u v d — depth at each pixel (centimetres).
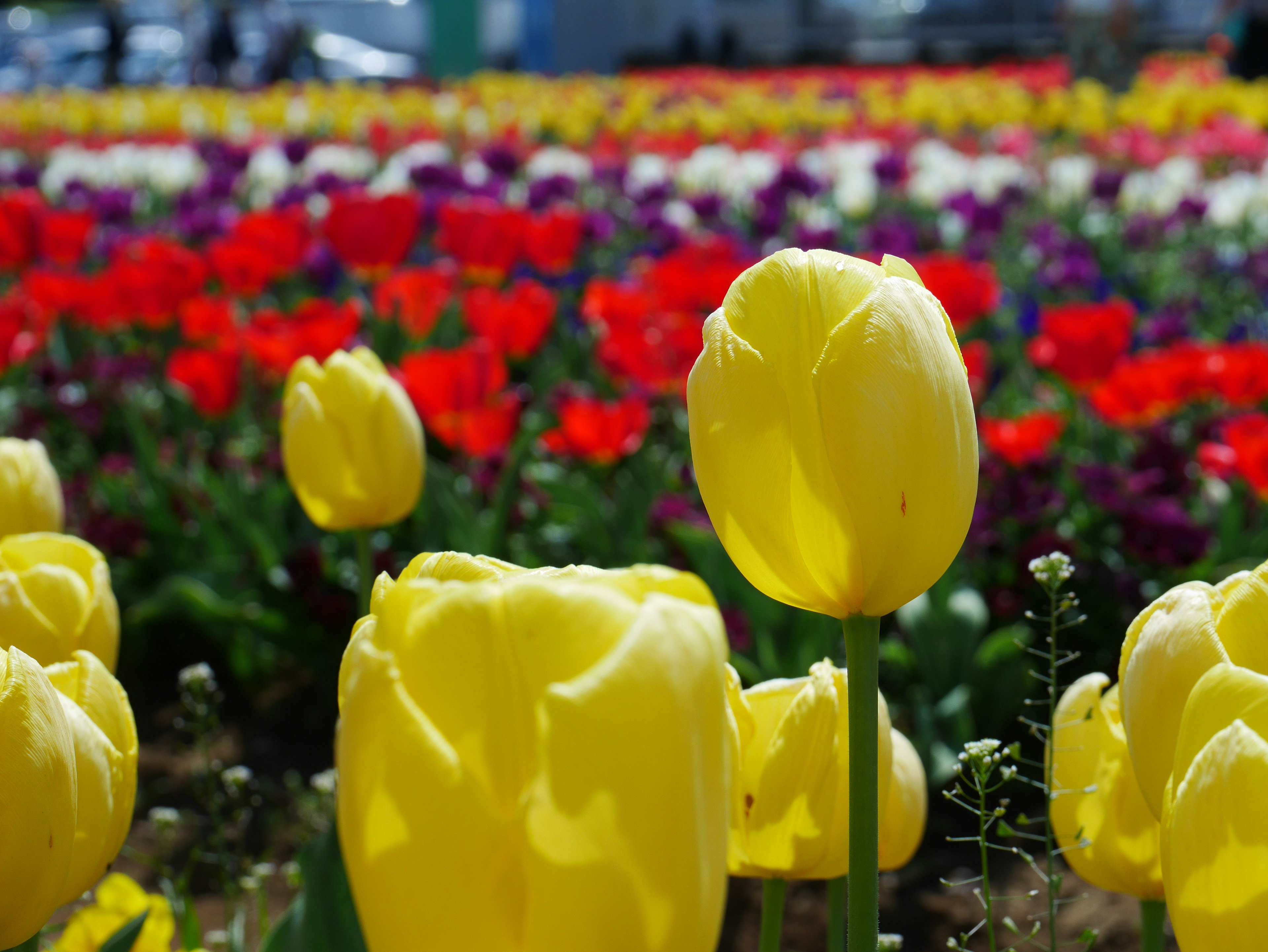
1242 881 64
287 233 512
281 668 390
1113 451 408
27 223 543
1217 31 2348
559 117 1588
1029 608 325
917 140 1338
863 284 77
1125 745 105
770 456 76
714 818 57
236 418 454
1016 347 538
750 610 314
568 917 52
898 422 74
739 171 1025
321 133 1612
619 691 52
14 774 75
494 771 55
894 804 109
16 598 105
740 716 97
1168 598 80
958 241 857
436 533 359
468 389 347
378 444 172
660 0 3088
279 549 373
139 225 895
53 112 1656
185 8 2336
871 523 75
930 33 3222
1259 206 826
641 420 358
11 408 499
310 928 124
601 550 352
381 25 2820
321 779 198
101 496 423
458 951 54
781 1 3225
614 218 859
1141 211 948
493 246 518
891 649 323
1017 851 108
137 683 381
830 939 120
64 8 2906
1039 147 1362
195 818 296
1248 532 367
